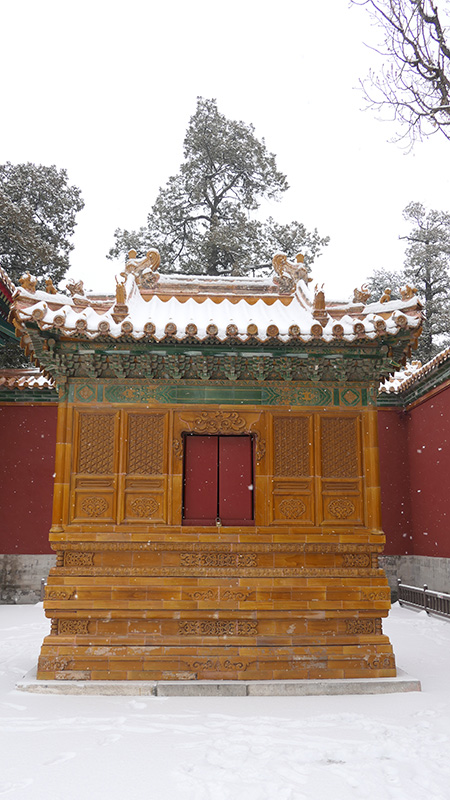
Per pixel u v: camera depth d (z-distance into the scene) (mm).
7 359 29172
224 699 9750
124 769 6820
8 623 17375
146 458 11383
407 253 39125
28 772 6742
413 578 22453
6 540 21719
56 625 10734
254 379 11734
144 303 12547
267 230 34031
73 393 11547
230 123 34594
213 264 32969
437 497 20609
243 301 12820
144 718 8641
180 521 11141
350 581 11047
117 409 11508
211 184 35062
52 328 10477
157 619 10719
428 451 21359
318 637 10750
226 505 11430
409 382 21594
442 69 10047
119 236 34500
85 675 10398
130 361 11383
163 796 6152
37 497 22000
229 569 10930
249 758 7109
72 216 33969
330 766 6945
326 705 9383
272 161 35125
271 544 11047
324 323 11383
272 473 11414
